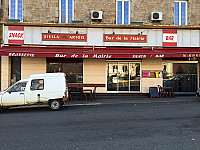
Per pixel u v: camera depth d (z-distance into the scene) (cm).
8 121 729
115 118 751
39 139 525
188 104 1066
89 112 879
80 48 1311
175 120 709
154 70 1416
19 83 943
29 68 1352
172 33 1368
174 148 455
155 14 1367
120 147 463
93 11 1347
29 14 1344
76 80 1402
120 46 1358
